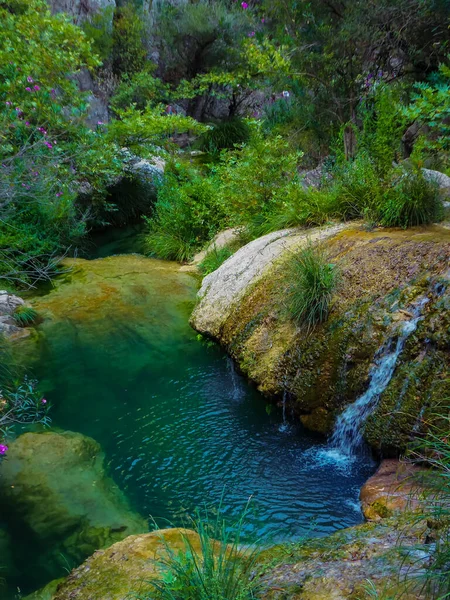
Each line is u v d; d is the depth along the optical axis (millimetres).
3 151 7027
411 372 3910
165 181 11008
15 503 3725
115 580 2766
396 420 3863
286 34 9172
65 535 3467
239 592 2324
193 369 5531
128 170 10938
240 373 5391
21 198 7586
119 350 5910
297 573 2510
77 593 2762
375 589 2227
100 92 14391
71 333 6254
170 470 4098
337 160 7660
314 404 4531
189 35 16453
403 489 3410
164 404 4961
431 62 9188
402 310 4270
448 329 3822
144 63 15664
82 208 10031
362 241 5344
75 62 8547
